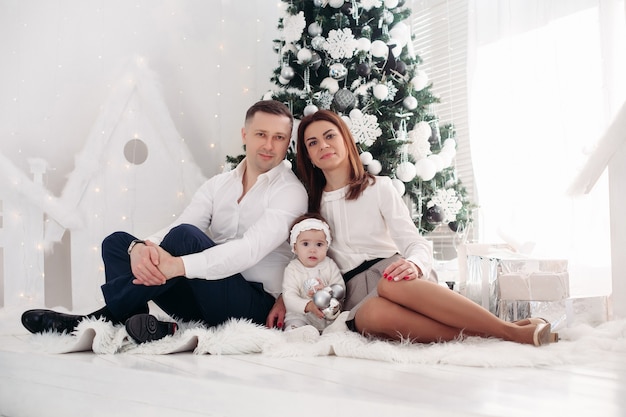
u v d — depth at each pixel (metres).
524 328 1.68
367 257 2.14
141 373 1.38
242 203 2.25
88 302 3.06
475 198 3.28
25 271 2.91
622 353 1.60
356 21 2.89
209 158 3.61
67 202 3.05
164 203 3.34
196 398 1.28
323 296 1.94
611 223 2.12
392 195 2.16
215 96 3.66
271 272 2.18
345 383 1.21
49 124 3.05
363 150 2.71
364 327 1.82
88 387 1.51
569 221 2.71
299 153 2.33
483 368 1.41
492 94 3.12
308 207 2.28
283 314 2.08
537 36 2.86
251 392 1.18
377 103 2.78
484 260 2.29
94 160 3.14
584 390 1.13
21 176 2.94
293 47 2.94
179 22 3.54
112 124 3.22
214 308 1.97
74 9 3.17
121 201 3.21
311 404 1.10
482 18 3.21
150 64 3.39
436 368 1.41
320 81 2.95
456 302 1.72
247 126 2.26
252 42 3.87
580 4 2.70
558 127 2.77
